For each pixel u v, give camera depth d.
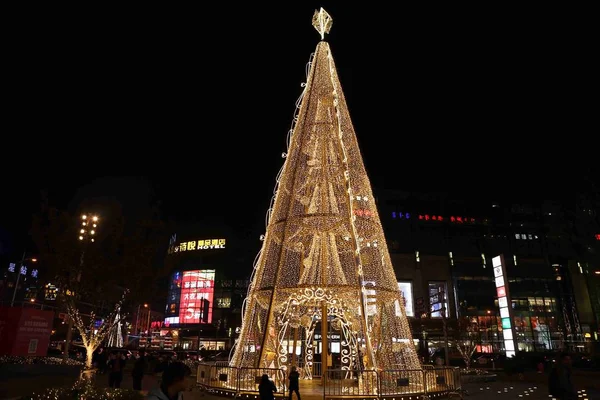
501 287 47.91
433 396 16.34
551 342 77.19
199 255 97.94
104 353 30.31
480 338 71.50
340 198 19.66
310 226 18.44
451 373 17.73
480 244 86.12
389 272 19.34
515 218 89.44
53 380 20.22
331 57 22.53
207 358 44.56
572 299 81.69
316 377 22.91
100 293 30.92
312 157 20.19
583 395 20.50
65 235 29.42
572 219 78.56
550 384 10.15
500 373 36.91
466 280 81.88
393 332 18.77
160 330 96.62
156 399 4.23
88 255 29.73
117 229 31.59
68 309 29.78
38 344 25.34
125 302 32.91
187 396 16.80
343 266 19.80
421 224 86.25
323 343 19.33
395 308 19.36
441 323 72.31
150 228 32.38
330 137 20.28
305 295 17.89
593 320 80.06
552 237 87.81
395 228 84.50
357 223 19.25
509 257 85.19
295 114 22.61
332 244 19.38
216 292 91.94
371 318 19.52
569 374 9.98
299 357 25.38
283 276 19.25
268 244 19.61
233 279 93.25
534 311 80.00
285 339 28.14
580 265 83.75
